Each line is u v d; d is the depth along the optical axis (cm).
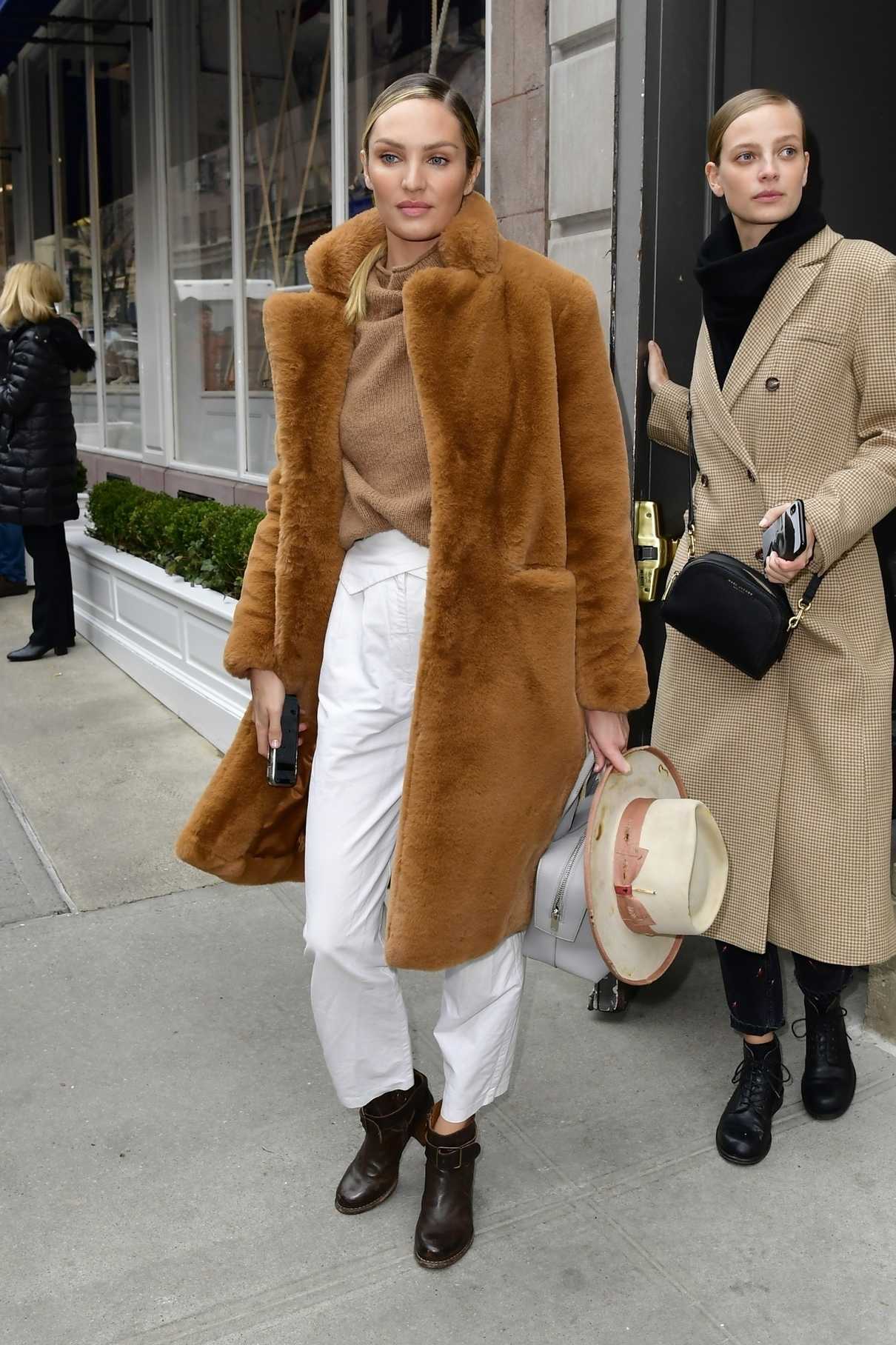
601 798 212
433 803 193
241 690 468
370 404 198
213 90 666
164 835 408
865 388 224
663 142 274
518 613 195
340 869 202
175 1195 231
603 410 199
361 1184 224
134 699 563
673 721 253
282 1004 302
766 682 240
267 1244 217
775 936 246
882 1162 237
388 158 188
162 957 327
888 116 312
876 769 237
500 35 335
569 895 214
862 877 238
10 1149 245
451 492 188
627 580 203
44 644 634
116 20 797
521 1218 223
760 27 284
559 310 194
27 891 368
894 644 301
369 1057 213
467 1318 199
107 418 950
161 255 759
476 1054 209
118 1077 271
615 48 276
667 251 279
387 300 196
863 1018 287
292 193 581
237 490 659
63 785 455
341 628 205
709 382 242
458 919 196
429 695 191
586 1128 249
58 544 622
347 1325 198
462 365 188
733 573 223
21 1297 205
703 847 219
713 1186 231
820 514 213
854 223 311
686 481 293
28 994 308
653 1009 296
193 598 494
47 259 1101
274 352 201
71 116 972
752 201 223
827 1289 204
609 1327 197
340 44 510
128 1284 208
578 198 310
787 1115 254
